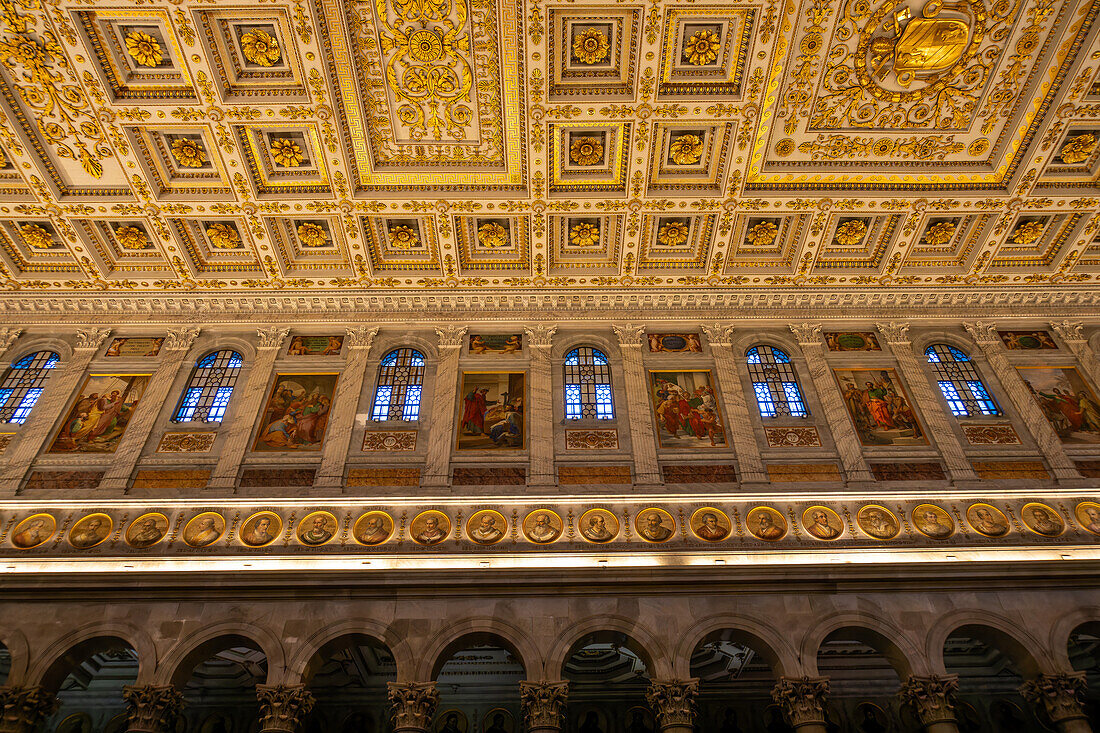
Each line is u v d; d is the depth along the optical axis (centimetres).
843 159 1631
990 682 1870
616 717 1880
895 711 1827
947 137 1587
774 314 1941
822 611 1387
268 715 1245
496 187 1684
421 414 1725
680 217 1777
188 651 1312
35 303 1886
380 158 1623
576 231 1806
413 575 1395
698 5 1334
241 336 1884
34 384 1788
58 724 1758
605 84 1477
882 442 1683
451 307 1939
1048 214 1764
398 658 1317
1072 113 1515
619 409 1741
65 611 1350
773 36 1374
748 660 1814
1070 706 1273
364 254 1819
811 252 1848
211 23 1350
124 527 1481
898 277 1916
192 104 1472
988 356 1853
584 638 1373
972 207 1741
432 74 1452
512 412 1741
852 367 1836
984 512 1538
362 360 1834
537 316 1930
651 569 1405
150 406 1719
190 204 1680
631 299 1938
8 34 1338
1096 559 1420
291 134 1558
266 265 1839
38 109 1475
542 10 1338
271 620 1355
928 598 1405
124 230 1770
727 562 1455
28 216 1703
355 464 1620
